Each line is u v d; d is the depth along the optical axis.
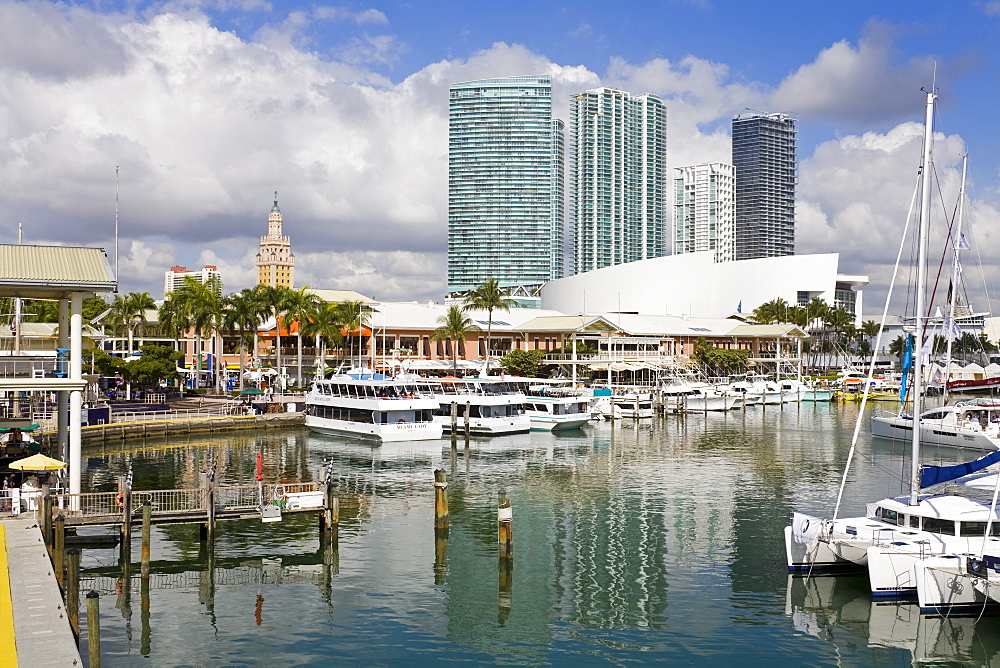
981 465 37.16
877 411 98.88
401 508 54.28
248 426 95.38
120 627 33.31
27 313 133.25
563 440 90.69
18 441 58.56
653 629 33.19
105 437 83.75
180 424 90.25
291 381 143.25
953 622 33.38
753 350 196.00
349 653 31.11
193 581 38.84
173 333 157.38
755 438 92.94
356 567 41.09
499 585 38.41
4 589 29.50
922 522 36.44
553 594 37.19
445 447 84.56
